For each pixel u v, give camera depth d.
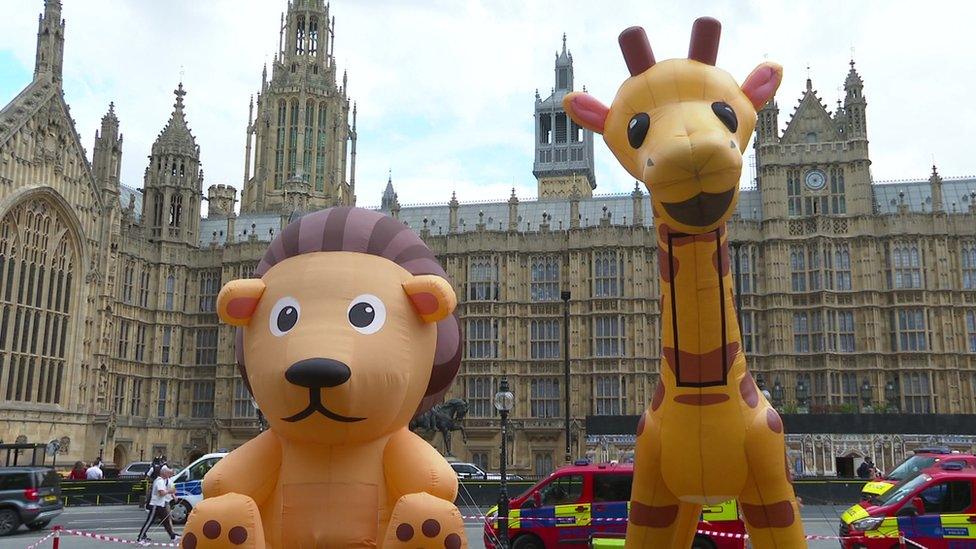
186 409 69.56
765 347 60.19
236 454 10.27
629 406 60.78
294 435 9.84
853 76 62.31
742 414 10.08
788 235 60.88
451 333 11.51
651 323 61.91
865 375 57.81
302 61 101.75
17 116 53.44
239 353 11.09
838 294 59.38
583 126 11.26
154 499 25.17
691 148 8.86
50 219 56.91
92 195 60.81
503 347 63.97
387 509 10.03
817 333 59.16
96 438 59.25
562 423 61.50
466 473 44.66
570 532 20.31
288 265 10.59
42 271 56.28
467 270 65.50
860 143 61.19
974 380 57.03
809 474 49.66
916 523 18.20
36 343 55.22
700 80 10.09
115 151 63.94
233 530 9.41
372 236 10.85
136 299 67.94
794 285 60.53
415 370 10.29
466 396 63.31
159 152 72.69
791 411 55.59
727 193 9.18
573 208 65.00
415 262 11.02
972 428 49.38
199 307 71.50
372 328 9.94
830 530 29.34
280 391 9.50
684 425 10.15
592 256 63.50
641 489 10.72
